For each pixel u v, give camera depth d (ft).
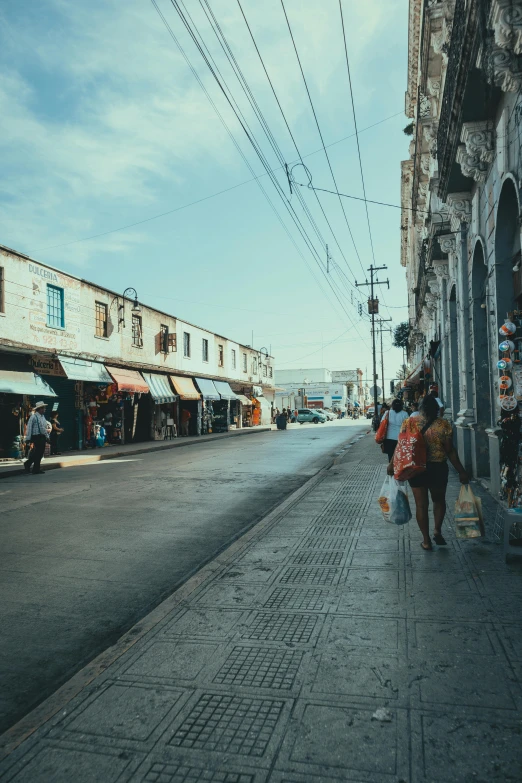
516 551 15.94
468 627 11.94
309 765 7.80
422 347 97.91
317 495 30.30
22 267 57.77
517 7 16.05
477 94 22.65
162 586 16.92
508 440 20.68
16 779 7.74
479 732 8.34
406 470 17.69
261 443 83.35
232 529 24.54
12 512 28.71
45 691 10.79
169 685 10.14
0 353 56.08
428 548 17.97
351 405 348.79
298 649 11.35
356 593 14.42
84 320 69.51
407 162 92.99
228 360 128.47
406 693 9.50
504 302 24.25
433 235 39.17
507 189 22.43
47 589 16.65
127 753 8.24
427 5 35.22
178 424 101.96
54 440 62.95
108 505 30.42
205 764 7.93
